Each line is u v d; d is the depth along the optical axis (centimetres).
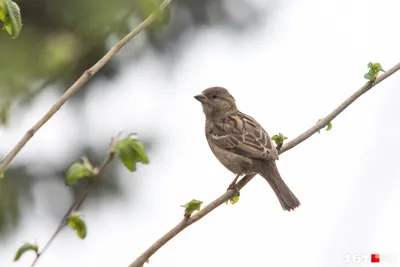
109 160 655
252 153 1057
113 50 716
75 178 648
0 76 1422
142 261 738
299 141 937
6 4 682
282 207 1012
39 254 647
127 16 1145
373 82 898
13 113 1405
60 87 1633
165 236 745
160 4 775
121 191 1712
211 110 1167
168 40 1717
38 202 1709
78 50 1394
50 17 1512
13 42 1483
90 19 1394
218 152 1123
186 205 753
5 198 1670
